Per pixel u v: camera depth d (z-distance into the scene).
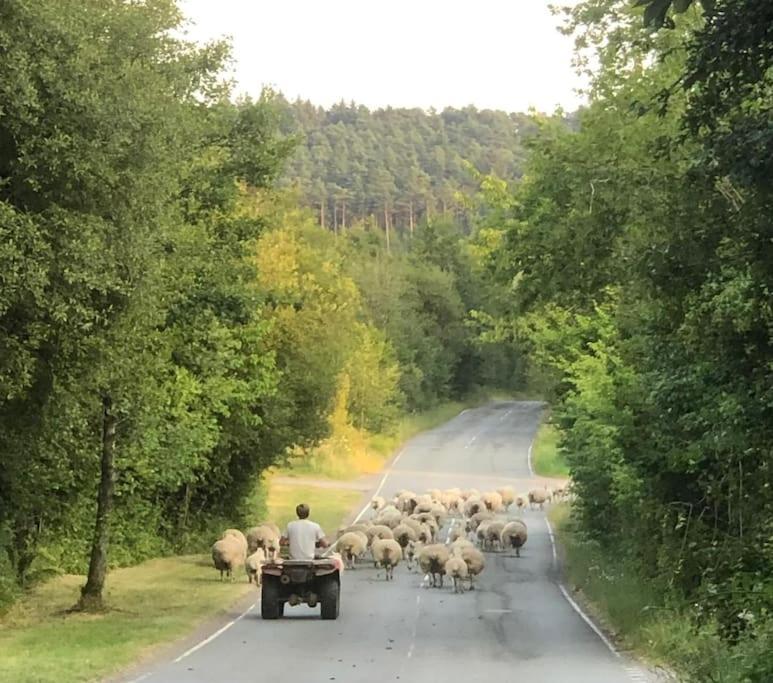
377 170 197.12
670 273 14.27
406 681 14.28
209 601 24.17
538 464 71.31
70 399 19.41
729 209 13.54
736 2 9.04
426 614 22.80
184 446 27.73
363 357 79.75
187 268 23.00
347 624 21.02
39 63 14.99
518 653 17.36
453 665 15.90
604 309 28.92
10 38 14.88
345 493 57.81
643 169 19.48
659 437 18.59
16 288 14.80
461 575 27.05
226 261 27.28
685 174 13.77
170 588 26.41
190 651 17.31
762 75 9.74
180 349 27.20
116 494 28.41
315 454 65.56
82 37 15.50
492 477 67.12
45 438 20.59
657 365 17.27
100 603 22.20
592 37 21.12
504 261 26.86
